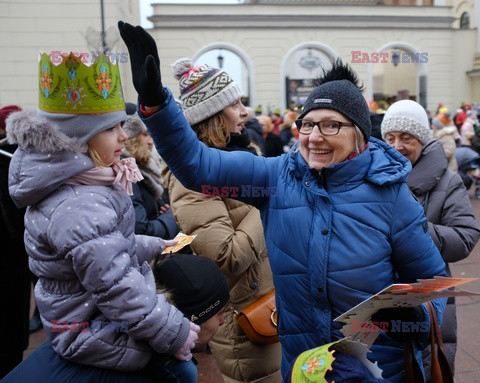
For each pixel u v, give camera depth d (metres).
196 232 1.91
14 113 1.44
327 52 21.08
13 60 9.26
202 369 3.29
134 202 2.72
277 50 20.75
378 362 1.54
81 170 1.41
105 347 1.40
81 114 1.42
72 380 1.41
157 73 1.36
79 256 1.32
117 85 1.50
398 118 2.28
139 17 11.14
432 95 21.97
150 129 1.47
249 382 2.10
